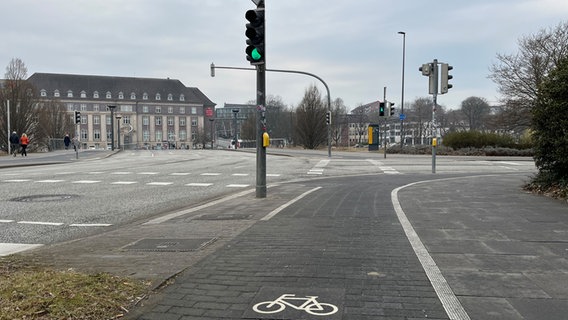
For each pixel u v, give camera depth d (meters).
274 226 7.77
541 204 9.59
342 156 38.47
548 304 4.07
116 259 5.78
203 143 114.88
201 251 6.14
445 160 31.72
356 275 4.94
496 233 6.89
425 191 12.35
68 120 86.62
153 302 4.20
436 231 7.11
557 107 10.40
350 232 7.16
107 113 133.62
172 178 18.66
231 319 3.81
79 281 4.55
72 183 16.73
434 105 19.39
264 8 11.17
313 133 62.41
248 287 4.58
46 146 57.62
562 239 6.45
